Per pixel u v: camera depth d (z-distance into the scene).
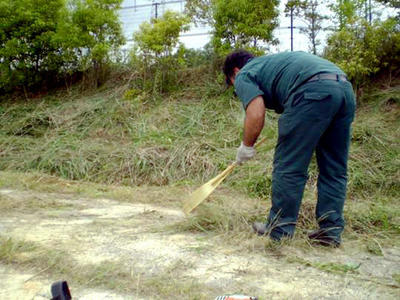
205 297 2.34
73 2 9.43
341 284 2.55
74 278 2.60
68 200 4.89
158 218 4.02
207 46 9.37
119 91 9.30
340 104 3.04
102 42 9.45
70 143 7.50
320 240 3.30
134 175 6.30
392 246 3.35
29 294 2.41
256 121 3.11
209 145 6.79
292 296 2.36
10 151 7.65
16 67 10.04
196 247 3.12
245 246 3.17
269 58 3.28
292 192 3.14
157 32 8.79
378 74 8.20
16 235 3.38
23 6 9.40
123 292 2.42
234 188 5.58
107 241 3.27
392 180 5.46
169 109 8.31
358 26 7.72
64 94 9.99
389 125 6.89
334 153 3.28
